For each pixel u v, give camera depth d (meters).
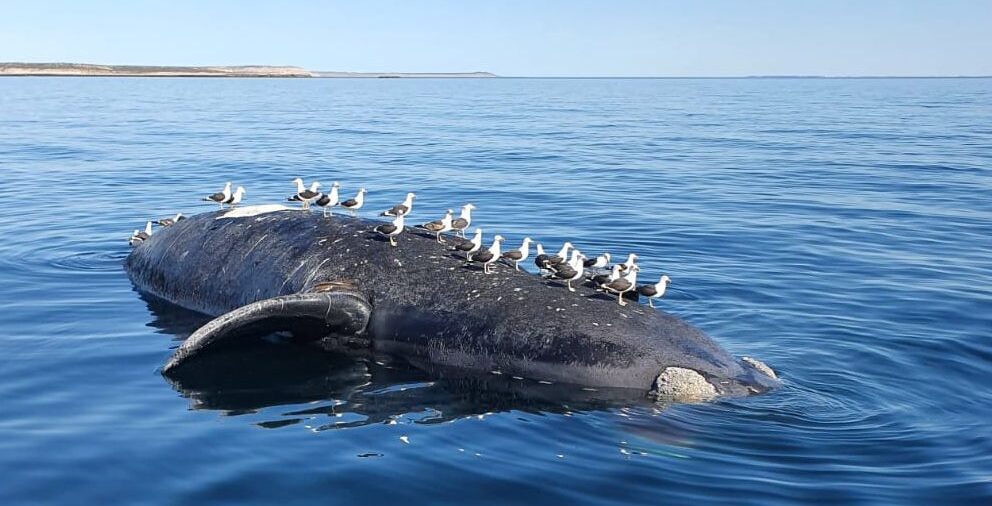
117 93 107.75
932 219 24.34
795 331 14.17
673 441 9.85
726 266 18.75
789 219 24.27
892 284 17.25
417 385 11.70
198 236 15.59
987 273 18.19
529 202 26.61
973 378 12.15
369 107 87.00
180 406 10.91
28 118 60.72
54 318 14.44
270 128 55.31
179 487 8.75
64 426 10.22
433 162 36.66
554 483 8.90
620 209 25.61
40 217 23.33
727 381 11.07
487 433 10.12
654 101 109.25
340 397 11.28
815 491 8.75
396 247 13.52
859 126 60.53
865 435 10.10
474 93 144.25
